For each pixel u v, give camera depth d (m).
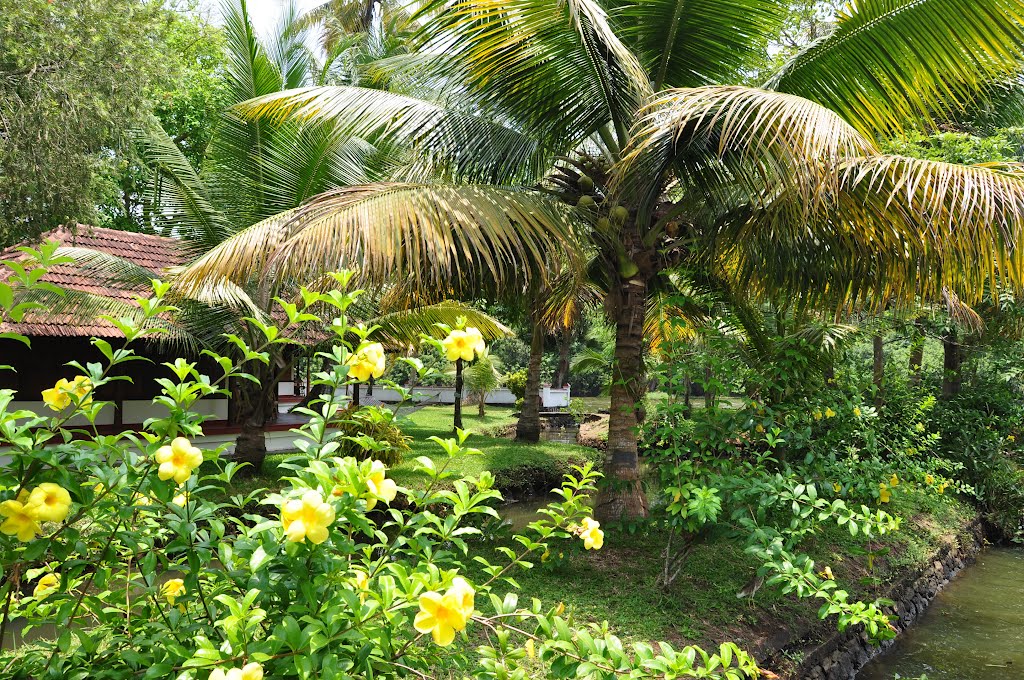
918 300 8.08
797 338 5.58
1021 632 6.18
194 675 1.76
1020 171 4.68
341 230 4.69
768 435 4.70
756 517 4.54
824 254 5.99
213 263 5.11
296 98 6.06
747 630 4.71
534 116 6.09
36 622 2.26
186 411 2.04
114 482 1.93
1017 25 4.68
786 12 5.51
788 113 4.22
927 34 5.00
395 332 8.49
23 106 7.73
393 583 1.93
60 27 7.89
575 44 5.41
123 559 2.29
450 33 5.38
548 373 31.67
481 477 2.45
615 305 6.66
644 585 5.21
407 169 6.90
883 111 5.66
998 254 4.77
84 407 2.06
